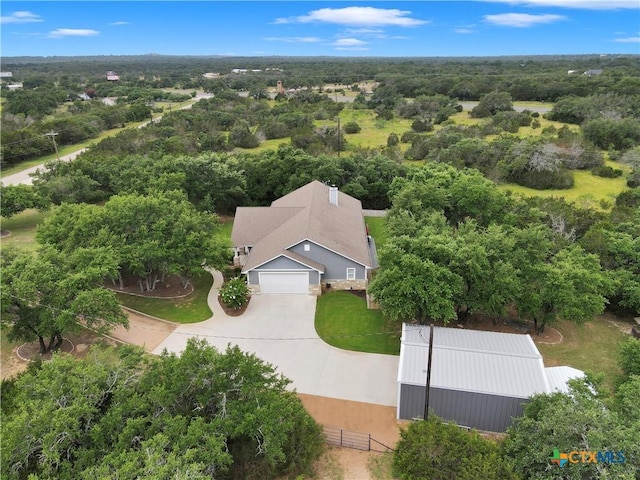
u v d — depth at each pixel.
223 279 29.45
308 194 34.03
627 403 14.04
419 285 20.70
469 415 16.70
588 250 26.45
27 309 20.67
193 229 27.39
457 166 50.91
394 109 99.88
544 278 21.75
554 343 22.52
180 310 25.83
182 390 14.45
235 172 40.16
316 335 23.39
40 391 13.91
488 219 32.41
